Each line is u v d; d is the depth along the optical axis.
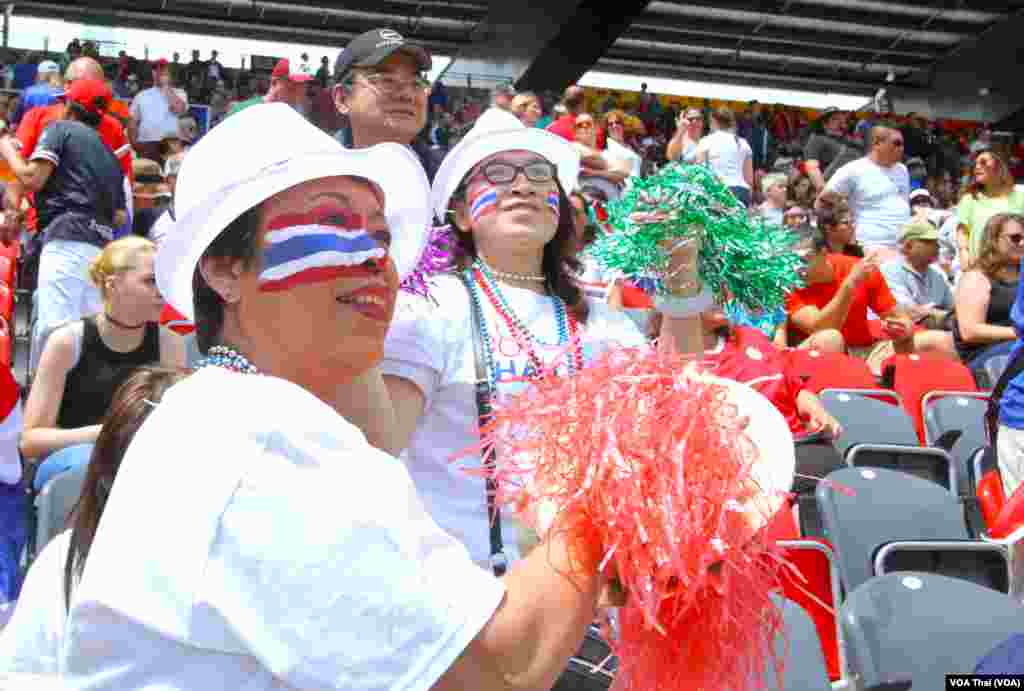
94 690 1.15
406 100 3.07
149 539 1.14
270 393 1.20
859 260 6.21
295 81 5.20
